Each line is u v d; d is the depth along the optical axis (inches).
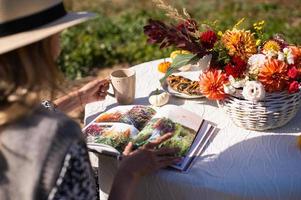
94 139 75.3
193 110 85.8
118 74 90.7
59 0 54.9
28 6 51.1
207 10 257.9
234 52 76.9
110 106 90.3
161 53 200.1
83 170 49.5
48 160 47.9
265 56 75.0
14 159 48.6
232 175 68.5
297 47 77.7
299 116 82.1
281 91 72.9
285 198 66.8
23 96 49.8
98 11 262.1
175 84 92.8
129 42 216.1
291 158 71.3
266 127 77.0
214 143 75.8
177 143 73.8
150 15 244.5
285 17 241.8
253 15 246.4
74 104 90.8
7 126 49.6
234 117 77.9
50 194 47.9
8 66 49.2
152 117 81.0
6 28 50.6
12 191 48.7
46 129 48.8
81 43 213.8
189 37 80.2
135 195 72.5
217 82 75.0
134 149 72.0
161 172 69.9
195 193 68.0
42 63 51.2
